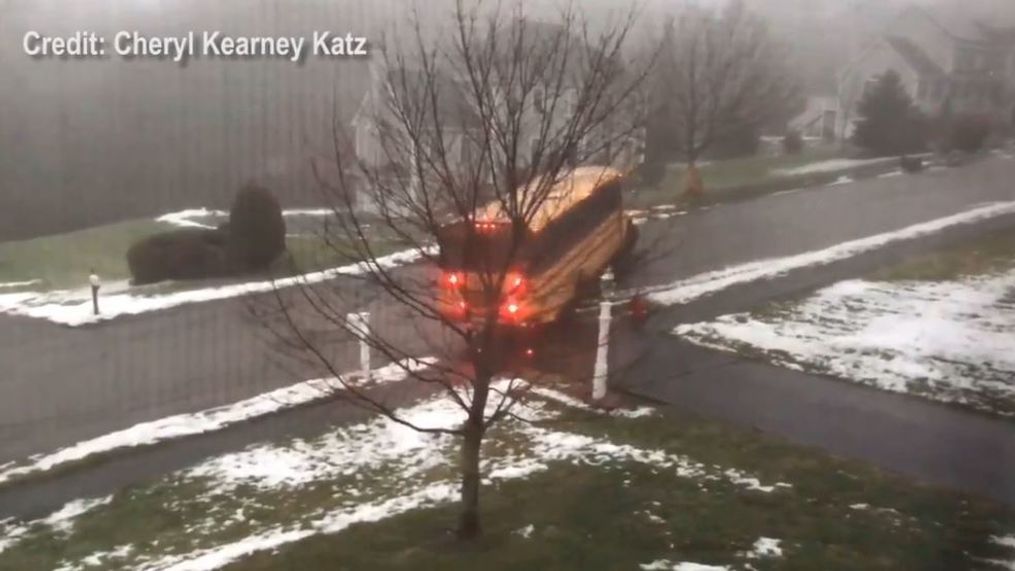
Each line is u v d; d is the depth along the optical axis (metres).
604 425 8.95
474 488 6.35
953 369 9.75
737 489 7.26
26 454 9.09
